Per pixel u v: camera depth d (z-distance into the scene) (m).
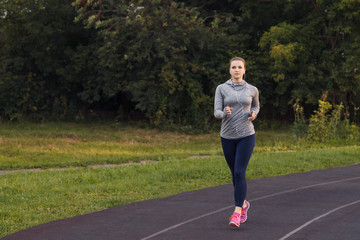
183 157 14.06
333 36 24.00
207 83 24.11
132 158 13.63
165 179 9.59
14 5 23.42
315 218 5.87
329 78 22.83
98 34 23.45
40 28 23.22
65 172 10.73
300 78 23.08
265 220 5.79
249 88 5.59
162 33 21.98
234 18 25.64
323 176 9.65
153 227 5.52
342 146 17.38
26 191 8.27
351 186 8.34
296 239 4.93
